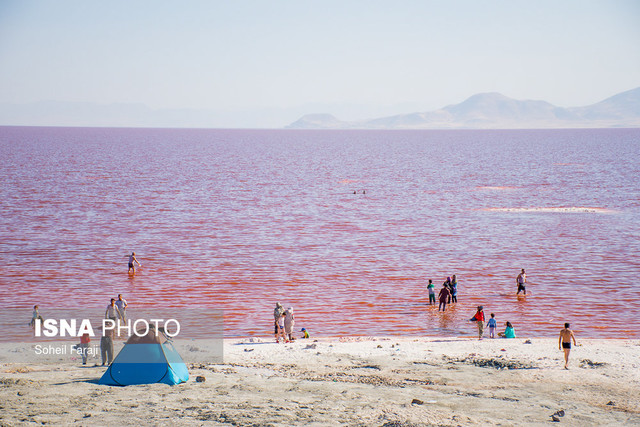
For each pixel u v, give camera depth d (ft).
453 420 51.19
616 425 51.88
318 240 192.85
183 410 51.01
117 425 46.50
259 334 99.04
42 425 45.98
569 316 111.96
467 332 101.60
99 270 148.25
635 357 77.05
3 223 216.54
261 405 53.42
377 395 58.59
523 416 53.57
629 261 162.30
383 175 455.63
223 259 162.71
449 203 291.79
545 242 190.80
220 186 361.92
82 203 274.16
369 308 117.08
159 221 228.22
